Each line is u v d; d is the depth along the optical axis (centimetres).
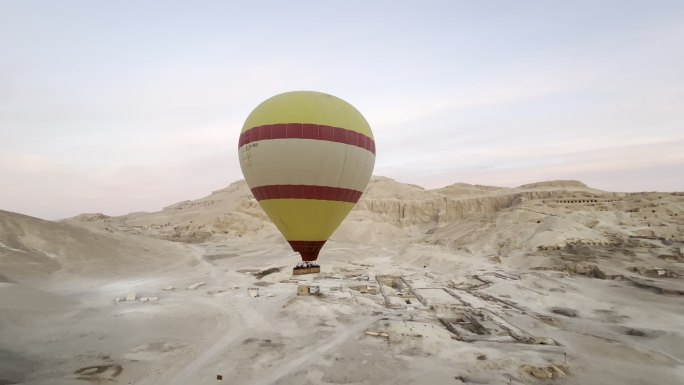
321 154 3191
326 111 3275
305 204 3284
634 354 2612
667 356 2634
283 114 3225
